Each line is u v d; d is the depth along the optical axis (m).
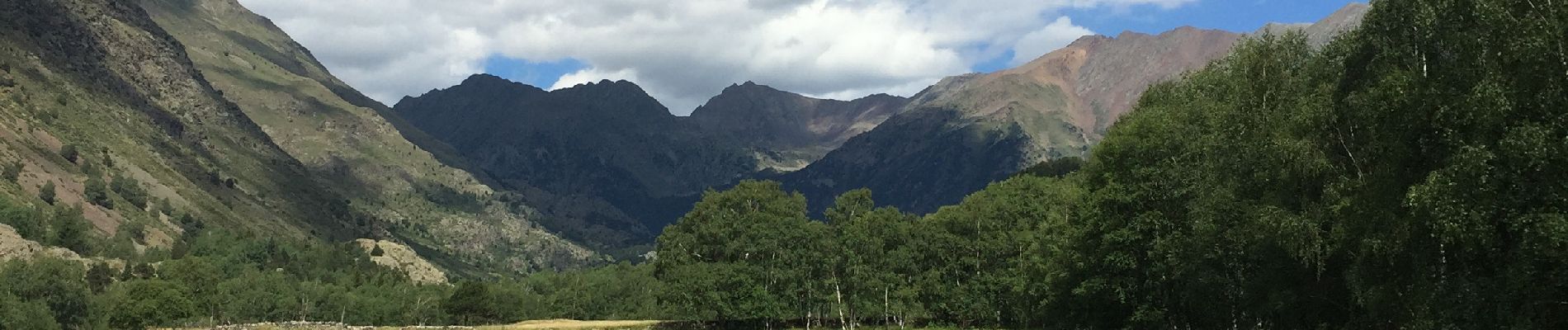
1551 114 43.31
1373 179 52.53
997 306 132.75
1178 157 72.81
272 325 182.62
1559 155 41.81
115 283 188.25
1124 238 76.06
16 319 126.75
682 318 171.00
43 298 136.25
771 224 150.25
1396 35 57.53
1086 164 91.25
